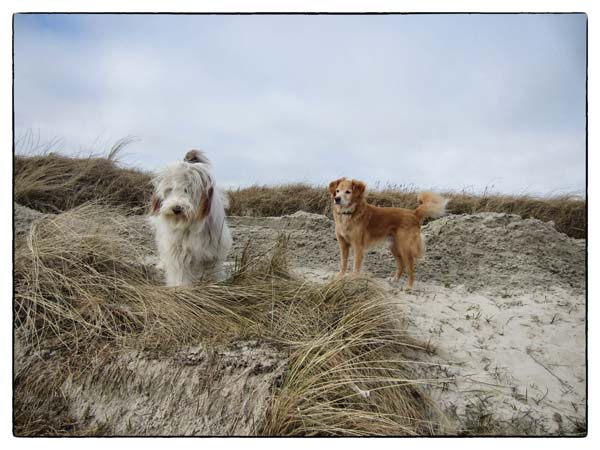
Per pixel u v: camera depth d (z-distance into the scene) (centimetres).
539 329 454
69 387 362
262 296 438
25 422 353
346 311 413
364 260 645
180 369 360
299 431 332
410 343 410
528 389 382
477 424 355
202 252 462
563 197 880
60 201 681
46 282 417
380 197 908
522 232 663
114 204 720
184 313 403
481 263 612
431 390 372
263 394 345
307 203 898
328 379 351
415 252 530
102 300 409
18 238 470
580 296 526
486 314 476
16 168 676
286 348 374
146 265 509
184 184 439
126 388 358
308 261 637
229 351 368
